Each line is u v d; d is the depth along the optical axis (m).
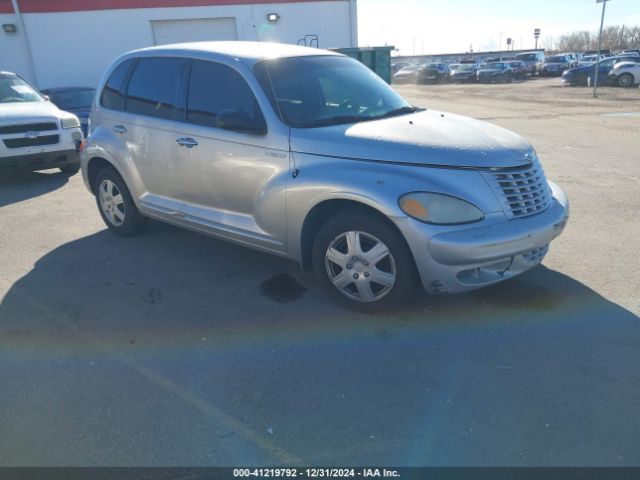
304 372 3.11
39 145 8.16
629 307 3.74
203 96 4.41
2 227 6.09
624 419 2.63
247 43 4.91
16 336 3.61
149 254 5.10
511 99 22.11
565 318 3.62
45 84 16.36
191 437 2.60
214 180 4.32
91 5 15.86
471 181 3.34
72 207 6.93
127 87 5.10
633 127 12.45
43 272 4.71
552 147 10.08
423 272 3.37
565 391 2.85
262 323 3.69
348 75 4.64
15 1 15.41
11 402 2.91
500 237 3.29
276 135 3.86
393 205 3.30
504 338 3.39
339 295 3.83
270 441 2.56
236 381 3.04
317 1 16.47
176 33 16.47
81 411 2.82
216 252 5.11
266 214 3.99
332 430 2.62
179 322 3.74
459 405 2.78
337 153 3.62
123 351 3.39
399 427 2.63
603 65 28.48
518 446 2.48
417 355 3.24
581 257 4.64
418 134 3.62
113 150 5.16
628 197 6.47
